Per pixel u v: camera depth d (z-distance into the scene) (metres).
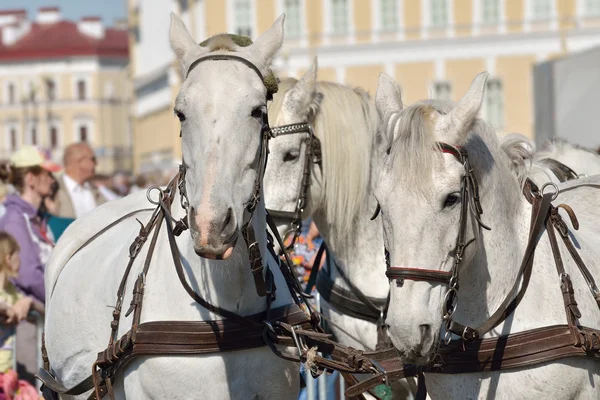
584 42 60.84
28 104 128.88
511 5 61.62
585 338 6.66
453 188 6.14
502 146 7.15
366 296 8.82
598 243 7.53
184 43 6.84
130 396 7.04
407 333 6.07
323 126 8.88
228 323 6.91
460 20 62.16
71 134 128.00
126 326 7.12
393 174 6.19
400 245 6.13
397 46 62.69
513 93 61.75
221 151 6.25
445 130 6.30
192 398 6.88
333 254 8.98
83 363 7.71
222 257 6.17
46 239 12.26
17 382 11.23
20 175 12.43
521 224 7.06
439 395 7.01
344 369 7.11
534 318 6.84
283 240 8.86
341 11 63.16
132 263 7.35
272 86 6.65
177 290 7.01
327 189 8.88
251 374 7.00
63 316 8.02
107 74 128.88
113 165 128.75
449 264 6.21
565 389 6.72
